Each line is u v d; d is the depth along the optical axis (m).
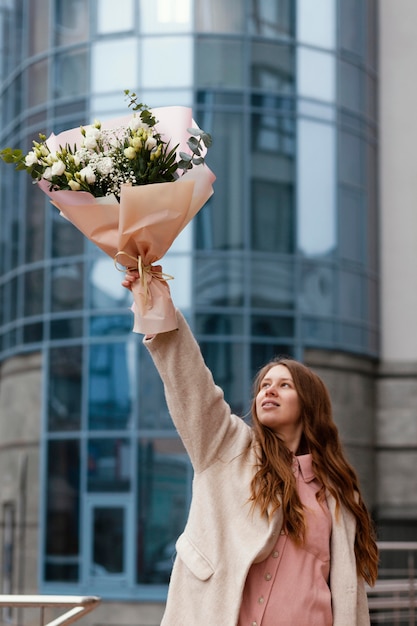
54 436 22.45
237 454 4.33
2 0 24.75
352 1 23.30
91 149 4.33
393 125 23.95
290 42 22.53
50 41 23.02
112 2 22.52
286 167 22.34
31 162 4.35
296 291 22.16
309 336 22.22
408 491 23.38
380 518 21.05
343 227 22.81
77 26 22.78
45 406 22.62
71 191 4.16
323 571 4.19
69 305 22.56
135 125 4.32
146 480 21.72
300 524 4.17
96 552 21.81
